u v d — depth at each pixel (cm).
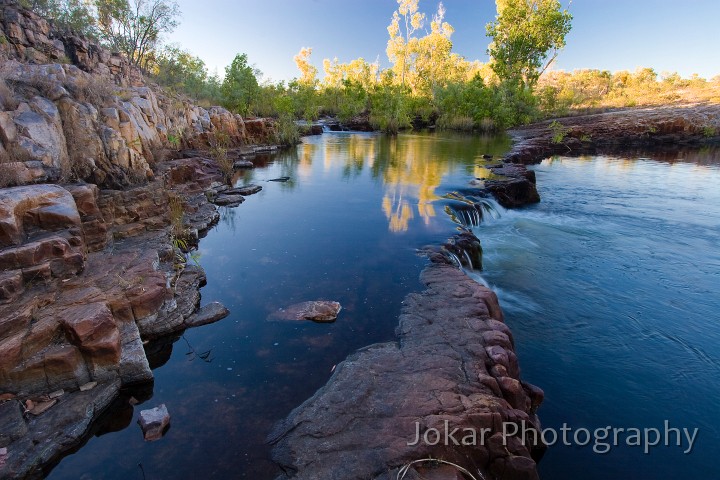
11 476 296
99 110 811
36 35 1194
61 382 374
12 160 587
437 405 342
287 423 342
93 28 1950
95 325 389
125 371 402
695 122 3148
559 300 700
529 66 4109
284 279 629
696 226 1103
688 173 1862
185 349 462
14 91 663
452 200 1100
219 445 331
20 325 371
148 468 314
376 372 395
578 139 2970
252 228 873
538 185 1608
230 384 405
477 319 493
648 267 841
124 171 766
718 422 448
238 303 559
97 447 337
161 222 767
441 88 4244
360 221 917
